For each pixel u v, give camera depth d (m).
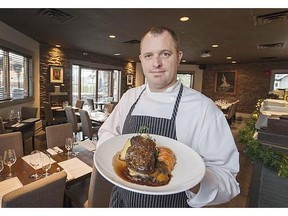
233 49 5.93
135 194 0.89
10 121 3.60
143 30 4.12
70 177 1.54
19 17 3.51
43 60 5.62
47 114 4.79
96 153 0.71
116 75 8.38
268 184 1.75
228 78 9.29
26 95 5.01
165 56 0.83
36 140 4.54
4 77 4.01
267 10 3.00
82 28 4.11
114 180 0.59
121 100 1.18
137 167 0.62
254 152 1.78
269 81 8.43
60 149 2.12
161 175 0.63
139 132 0.90
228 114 6.78
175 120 0.89
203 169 0.64
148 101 0.98
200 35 4.46
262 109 2.46
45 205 1.14
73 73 6.79
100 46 5.86
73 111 4.16
